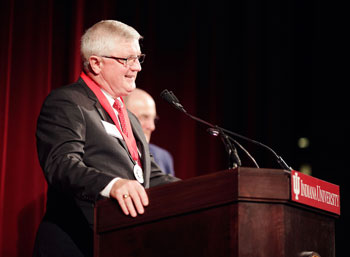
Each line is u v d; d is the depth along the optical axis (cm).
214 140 1168
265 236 349
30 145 859
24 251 827
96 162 507
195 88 1159
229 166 496
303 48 1261
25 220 835
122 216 396
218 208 358
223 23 1214
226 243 349
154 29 1113
